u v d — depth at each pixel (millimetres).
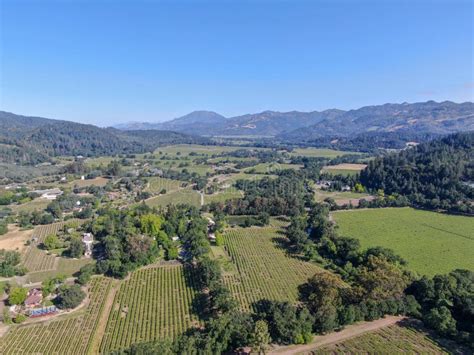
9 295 123500
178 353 90500
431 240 183375
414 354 92562
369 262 137875
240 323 99750
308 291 123875
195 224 190125
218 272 133750
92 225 188000
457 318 106875
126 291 133375
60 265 155750
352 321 103812
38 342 103250
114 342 103750
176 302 125188
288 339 96750
